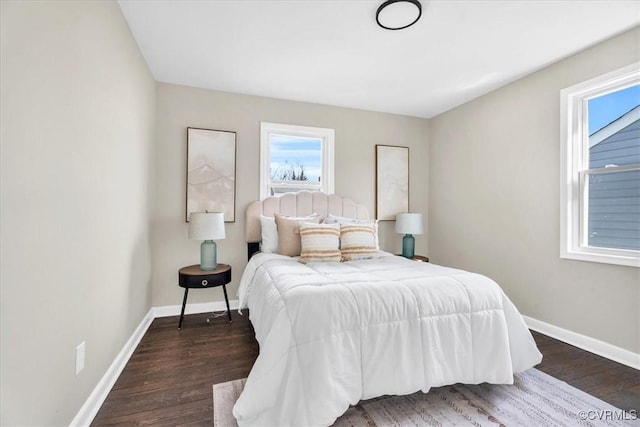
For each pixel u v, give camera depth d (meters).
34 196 1.06
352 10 1.99
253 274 2.60
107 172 1.74
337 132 3.78
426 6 1.94
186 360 2.15
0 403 0.90
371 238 2.98
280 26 2.16
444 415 1.58
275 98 3.51
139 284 2.49
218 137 3.26
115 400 1.67
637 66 2.12
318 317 1.51
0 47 0.89
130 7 1.95
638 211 2.21
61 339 1.24
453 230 3.82
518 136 2.99
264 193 3.46
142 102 2.54
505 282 3.11
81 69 1.41
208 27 2.17
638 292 2.11
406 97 3.49
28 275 1.03
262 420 1.38
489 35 2.26
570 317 2.52
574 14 2.00
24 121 1.00
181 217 3.15
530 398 1.73
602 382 1.90
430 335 1.65
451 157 3.86
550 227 2.69
